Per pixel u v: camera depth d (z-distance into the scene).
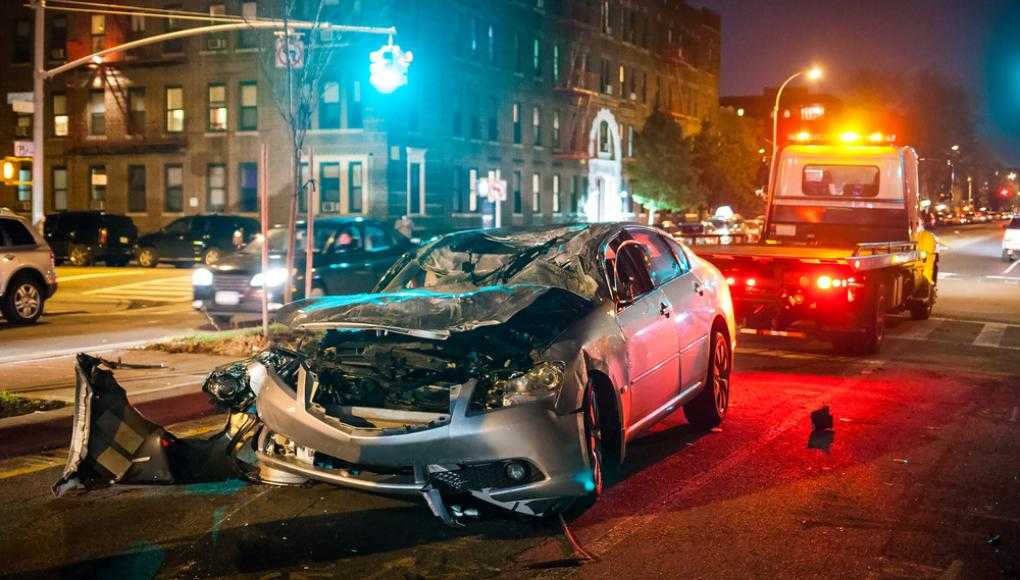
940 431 8.62
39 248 16.89
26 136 46.22
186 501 6.34
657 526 5.91
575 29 55.16
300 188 13.67
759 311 13.20
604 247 7.07
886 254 13.73
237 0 41.22
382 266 16.80
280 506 6.24
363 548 5.49
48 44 45.00
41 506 6.26
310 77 14.03
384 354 6.11
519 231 7.82
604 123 59.59
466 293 6.26
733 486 6.80
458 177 45.50
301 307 6.42
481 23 46.84
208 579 5.03
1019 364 12.70
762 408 9.62
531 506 5.63
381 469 5.68
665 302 7.51
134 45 22.42
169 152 43.00
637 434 6.90
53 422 8.27
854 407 9.71
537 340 6.07
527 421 5.53
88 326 16.36
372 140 39.81
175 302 21.64
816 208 16.89
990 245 54.19
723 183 62.81
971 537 5.77
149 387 9.84
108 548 5.48
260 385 6.16
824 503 6.42
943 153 97.88
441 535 5.71
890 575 5.15
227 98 41.78
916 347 14.31
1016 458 7.68
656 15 65.94
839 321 13.05
